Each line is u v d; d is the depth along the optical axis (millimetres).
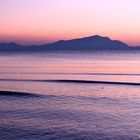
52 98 42500
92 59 181875
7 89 51156
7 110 34375
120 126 27688
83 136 24672
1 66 110438
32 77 71375
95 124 28375
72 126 27625
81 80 62656
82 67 106875
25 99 41531
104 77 72062
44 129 26609
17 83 59469
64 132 25719
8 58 196375
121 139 23953
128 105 37500
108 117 31172
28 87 53781
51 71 89312
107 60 168125
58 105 37469
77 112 33469
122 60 168750
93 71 90000
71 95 45156
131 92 47906
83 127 27312
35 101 40156
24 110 34406
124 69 97688
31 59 179500
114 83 58250
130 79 67188
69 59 180500
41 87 53688
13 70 91625
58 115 31969
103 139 23938
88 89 51094
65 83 58906
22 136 24641
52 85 56219
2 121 29266
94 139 23938
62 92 48000
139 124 28375
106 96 44250
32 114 32375
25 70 92062
